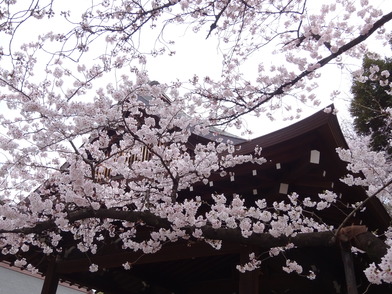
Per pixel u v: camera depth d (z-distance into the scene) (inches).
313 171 196.9
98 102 171.3
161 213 173.6
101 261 262.1
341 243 123.6
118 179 240.7
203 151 206.5
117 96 171.8
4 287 556.7
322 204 180.7
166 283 317.4
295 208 165.9
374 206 217.5
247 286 180.4
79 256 278.4
